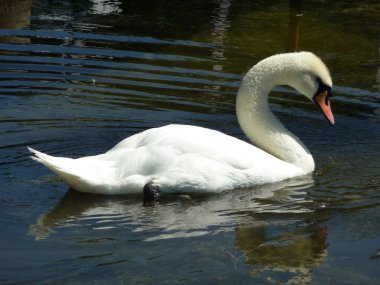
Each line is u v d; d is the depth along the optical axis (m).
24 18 20.16
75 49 18.02
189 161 11.27
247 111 12.72
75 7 21.80
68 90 15.64
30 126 13.78
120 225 10.23
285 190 11.63
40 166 12.12
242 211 10.84
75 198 11.04
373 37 20.91
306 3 24.08
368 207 11.07
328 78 12.64
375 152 13.43
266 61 12.69
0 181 11.48
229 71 17.23
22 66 16.73
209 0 23.56
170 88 16.11
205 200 11.20
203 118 14.72
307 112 15.51
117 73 16.73
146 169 11.21
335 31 21.30
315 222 10.55
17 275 8.84
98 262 9.20
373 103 16.14
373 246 9.87
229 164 11.52
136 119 14.47
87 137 13.47
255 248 9.72
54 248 9.52
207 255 9.48
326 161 12.94
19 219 10.29
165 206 10.92
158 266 9.16
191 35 19.80
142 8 22.20
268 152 12.69
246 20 21.56
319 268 9.27
